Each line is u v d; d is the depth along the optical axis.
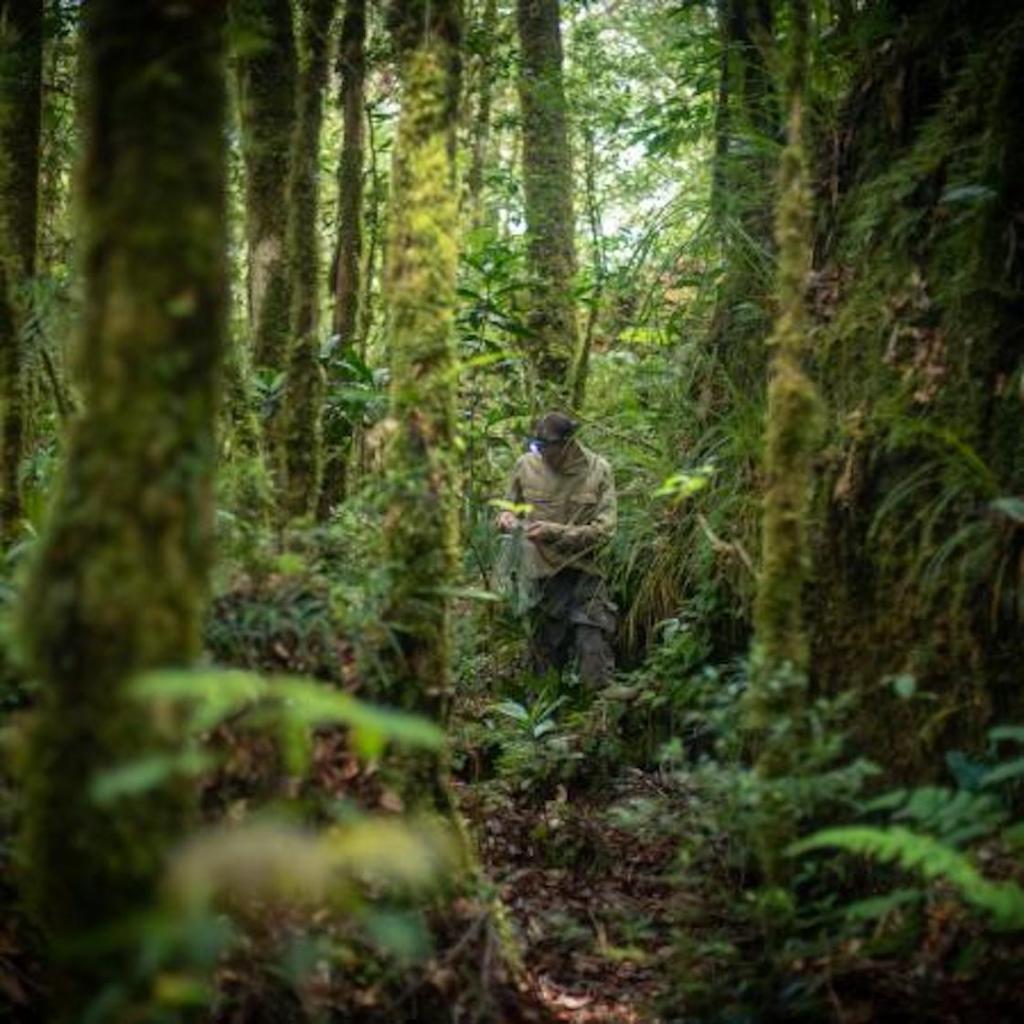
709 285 5.40
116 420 1.67
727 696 3.25
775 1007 2.77
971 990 2.69
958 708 3.38
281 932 2.56
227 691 1.70
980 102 3.86
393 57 5.80
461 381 6.64
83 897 1.75
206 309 1.74
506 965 2.99
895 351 3.86
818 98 4.68
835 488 3.85
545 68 8.45
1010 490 3.42
